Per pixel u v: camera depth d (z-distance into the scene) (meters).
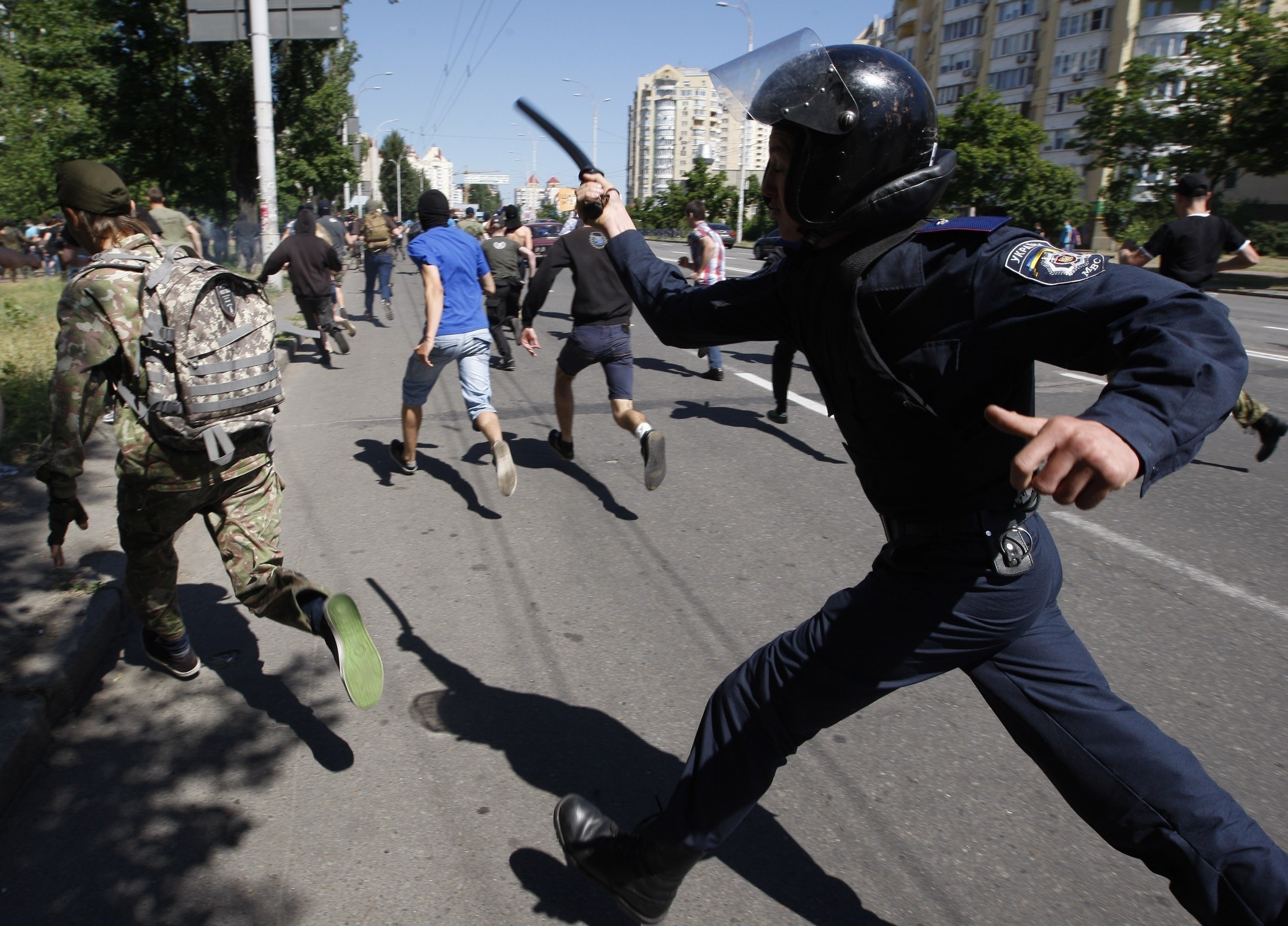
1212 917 1.67
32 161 26.78
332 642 2.54
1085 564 4.55
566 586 4.22
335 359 10.81
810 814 2.65
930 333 1.54
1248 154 28.08
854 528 5.03
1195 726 3.12
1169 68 47.28
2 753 2.68
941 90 66.25
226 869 2.41
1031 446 1.19
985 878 2.41
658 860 2.00
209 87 25.00
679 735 3.04
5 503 4.81
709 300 1.98
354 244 26.62
